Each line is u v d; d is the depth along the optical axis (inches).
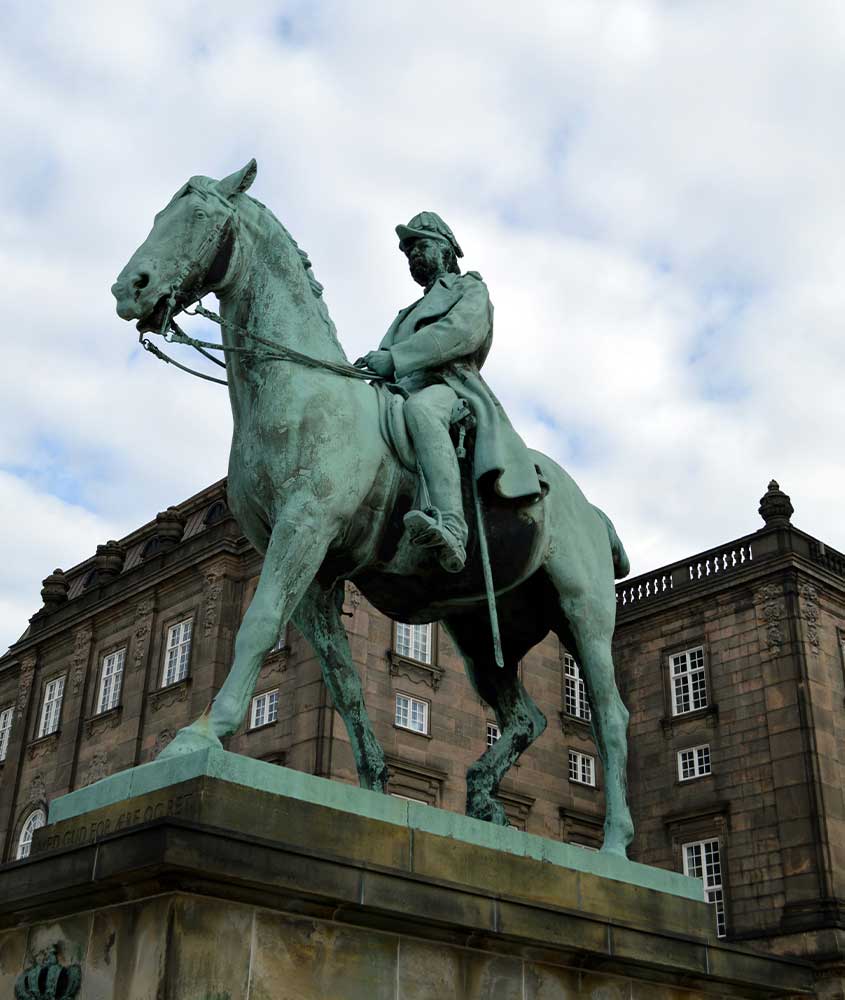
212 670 1032.8
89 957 143.4
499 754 229.5
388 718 957.8
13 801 1227.2
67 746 1178.6
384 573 208.8
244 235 201.6
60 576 1358.3
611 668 225.3
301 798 158.1
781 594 1071.0
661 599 1166.3
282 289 202.2
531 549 215.3
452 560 193.6
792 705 1029.2
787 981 210.8
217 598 1064.2
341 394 196.7
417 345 213.2
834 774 1010.7
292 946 144.8
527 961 171.8
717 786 1064.2
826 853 963.3
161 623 1134.4
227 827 146.5
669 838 1083.9
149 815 152.3
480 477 207.8
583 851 193.0
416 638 1016.2
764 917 983.6
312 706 913.5
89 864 140.3
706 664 1114.1
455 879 169.5
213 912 137.9
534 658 1120.2
